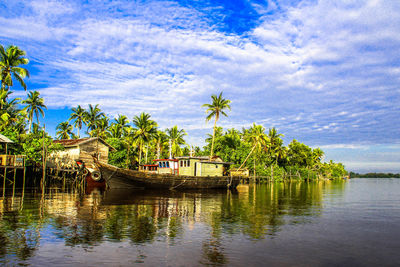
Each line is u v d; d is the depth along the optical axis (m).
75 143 47.62
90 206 20.03
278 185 65.06
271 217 17.02
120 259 9.05
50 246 10.27
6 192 29.80
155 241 11.12
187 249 10.19
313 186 63.06
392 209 21.61
